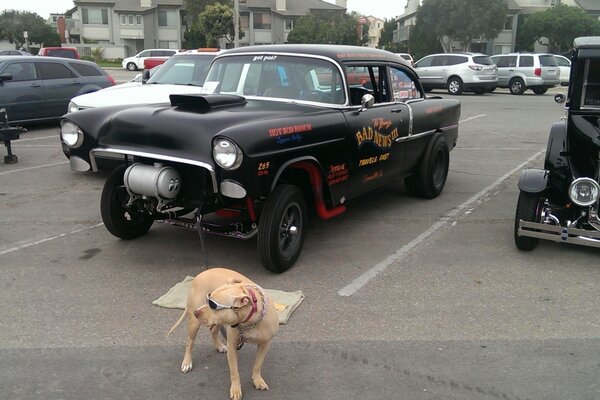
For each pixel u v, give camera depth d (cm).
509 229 615
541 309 421
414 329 390
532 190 513
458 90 2469
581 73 518
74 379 329
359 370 341
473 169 953
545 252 541
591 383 329
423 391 321
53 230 592
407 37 5984
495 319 405
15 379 327
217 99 505
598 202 496
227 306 279
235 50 610
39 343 366
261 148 425
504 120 1616
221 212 513
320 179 506
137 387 322
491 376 335
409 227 620
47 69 1281
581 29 5047
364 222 638
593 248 552
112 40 6138
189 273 482
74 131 494
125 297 434
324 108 535
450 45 5103
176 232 588
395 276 481
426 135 701
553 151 537
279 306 414
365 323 398
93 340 371
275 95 557
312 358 354
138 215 535
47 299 428
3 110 914
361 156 557
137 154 448
